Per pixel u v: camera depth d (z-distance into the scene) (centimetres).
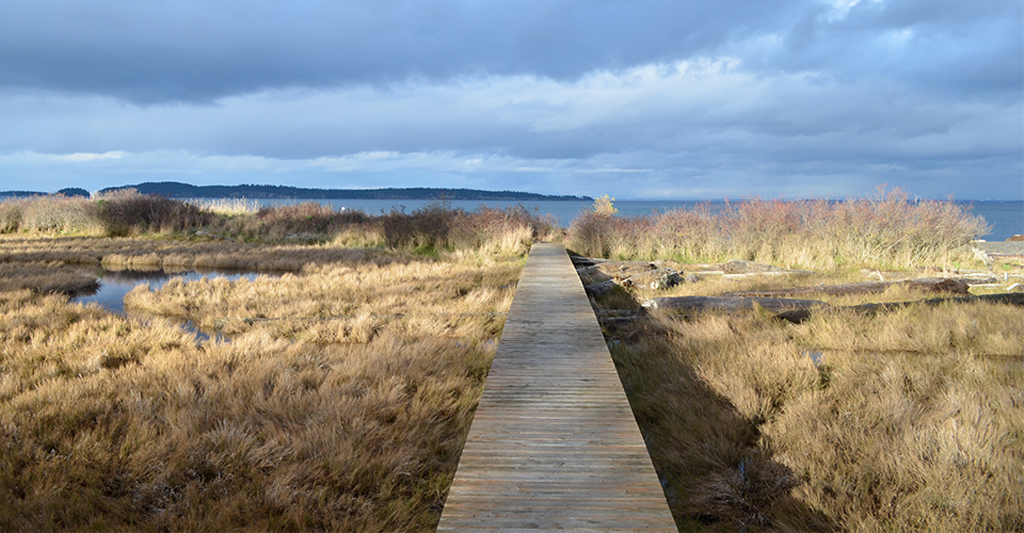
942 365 513
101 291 1171
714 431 408
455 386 520
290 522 308
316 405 450
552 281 991
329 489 339
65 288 1143
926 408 420
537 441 345
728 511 321
